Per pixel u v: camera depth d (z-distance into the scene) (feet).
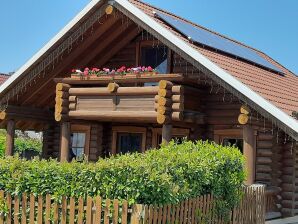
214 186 30.25
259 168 45.50
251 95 37.91
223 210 31.07
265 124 40.60
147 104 41.75
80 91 45.37
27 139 106.22
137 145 52.85
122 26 47.80
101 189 25.59
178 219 26.50
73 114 45.62
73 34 46.50
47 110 56.29
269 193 43.04
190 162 28.25
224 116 45.93
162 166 26.45
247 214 34.42
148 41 50.49
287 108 39.29
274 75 53.21
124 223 24.44
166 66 49.42
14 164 28.43
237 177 32.94
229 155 32.04
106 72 44.62
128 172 25.02
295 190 45.16
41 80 50.60
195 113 43.96
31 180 27.71
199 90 45.68
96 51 50.52
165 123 40.68
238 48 53.83
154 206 24.68
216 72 39.14
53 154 59.31
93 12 45.19
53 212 26.78
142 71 42.80
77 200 26.32
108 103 43.88
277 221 43.29
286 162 45.14
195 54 39.96
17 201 28.02
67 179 26.68
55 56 47.57
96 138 55.01
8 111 51.78
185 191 27.14
